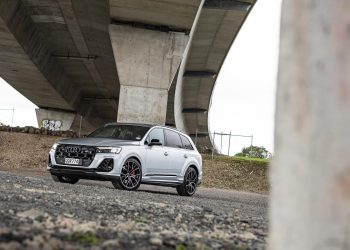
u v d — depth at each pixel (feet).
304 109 5.82
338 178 5.50
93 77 168.14
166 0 83.20
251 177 88.38
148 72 94.53
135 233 14.15
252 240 16.39
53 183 39.22
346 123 5.54
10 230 11.49
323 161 5.60
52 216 16.20
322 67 5.74
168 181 46.98
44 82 151.43
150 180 45.24
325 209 5.54
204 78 179.52
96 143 42.80
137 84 94.38
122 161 42.45
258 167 91.91
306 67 5.86
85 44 131.85
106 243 11.31
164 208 25.46
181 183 48.47
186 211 24.99
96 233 12.93
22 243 9.80
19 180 37.01
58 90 164.55
